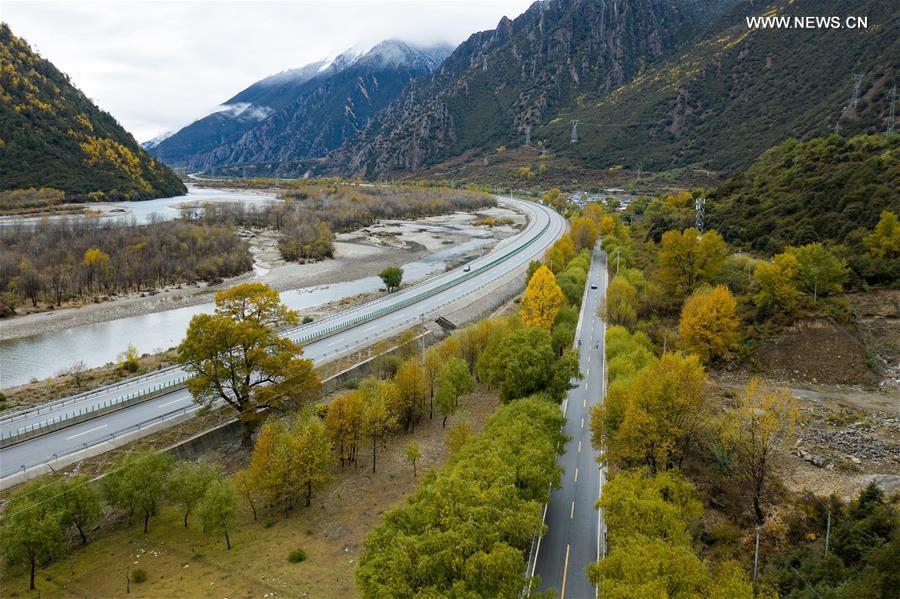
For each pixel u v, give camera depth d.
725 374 79.44
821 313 82.12
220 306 65.88
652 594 29.98
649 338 86.88
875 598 32.34
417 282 148.25
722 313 79.62
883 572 33.72
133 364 85.62
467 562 33.44
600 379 78.88
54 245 153.62
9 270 130.88
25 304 123.69
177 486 49.38
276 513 52.84
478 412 74.44
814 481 51.47
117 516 52.31
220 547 46.91
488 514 36.97
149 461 49.88
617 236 170.88
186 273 149.00
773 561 41.72
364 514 52.28
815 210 111.12
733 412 58.97
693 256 99.50
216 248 168.12
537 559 43.91
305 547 46.84
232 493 47.25
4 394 74.94
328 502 54.59
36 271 130.62
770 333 83.31
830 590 34.72
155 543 47.72
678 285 101.50
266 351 65.75
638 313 100.06
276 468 50.50
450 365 71.50
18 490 45.62
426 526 37.78
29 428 59.81
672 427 49.84
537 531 40.00
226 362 64.12
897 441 58.38
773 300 85.50
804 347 79.44
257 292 67.31
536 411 54.88
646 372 55.94
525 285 140.62
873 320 79.00
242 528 50.28
